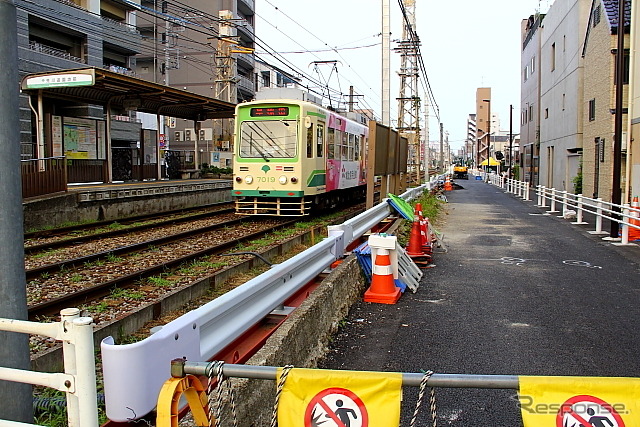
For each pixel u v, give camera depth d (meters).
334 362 5.34
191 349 3.44
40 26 27.73
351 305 7.26
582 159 26.55
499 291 8.23
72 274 9.14
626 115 20.09
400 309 7.21
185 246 12.15
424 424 4.12
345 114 24.25
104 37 31.75
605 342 5.92
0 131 2.91
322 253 7.23
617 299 7.73
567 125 29.44
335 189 19.12
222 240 13.08
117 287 8.11
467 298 7.80
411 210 13.89
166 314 7.20
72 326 2.50
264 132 16.36
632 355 5.53
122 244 12.52
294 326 4.70
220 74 31.67
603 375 5.03
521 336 6.11
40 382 2.56
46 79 16.59
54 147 25.88
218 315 3.90
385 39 19.12
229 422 3.21
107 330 5.92
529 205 25.33
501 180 44.66
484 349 5.70
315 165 16.75
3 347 2.88
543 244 12.90
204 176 33.88
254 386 3.64
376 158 14.06
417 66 36.25
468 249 12.18
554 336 6.11
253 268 10.34
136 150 33.25
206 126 49.72
